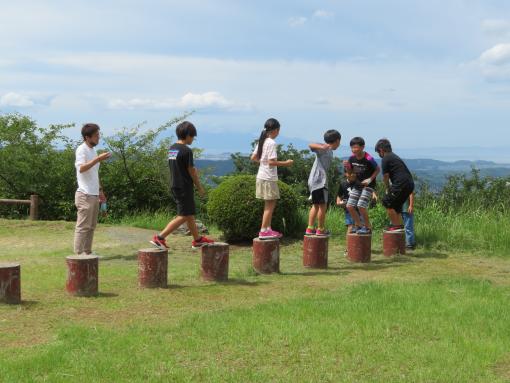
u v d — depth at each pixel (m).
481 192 13.96
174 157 8.35
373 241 11.67
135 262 9.70
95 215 9.16
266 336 5.24
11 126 17.38
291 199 11.99
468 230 11.36
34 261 9.62
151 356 4.75
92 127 9.03
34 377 4.30
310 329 5.45
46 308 6.30
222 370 4.49
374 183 10.07
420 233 11.33
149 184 17.64
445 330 5.49
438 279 7.91
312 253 8.98
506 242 10.61
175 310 6.33
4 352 4.84
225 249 7.93
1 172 16.98
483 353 4.86
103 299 6.77
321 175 9.52
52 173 17.27
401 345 5.06
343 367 4.58
